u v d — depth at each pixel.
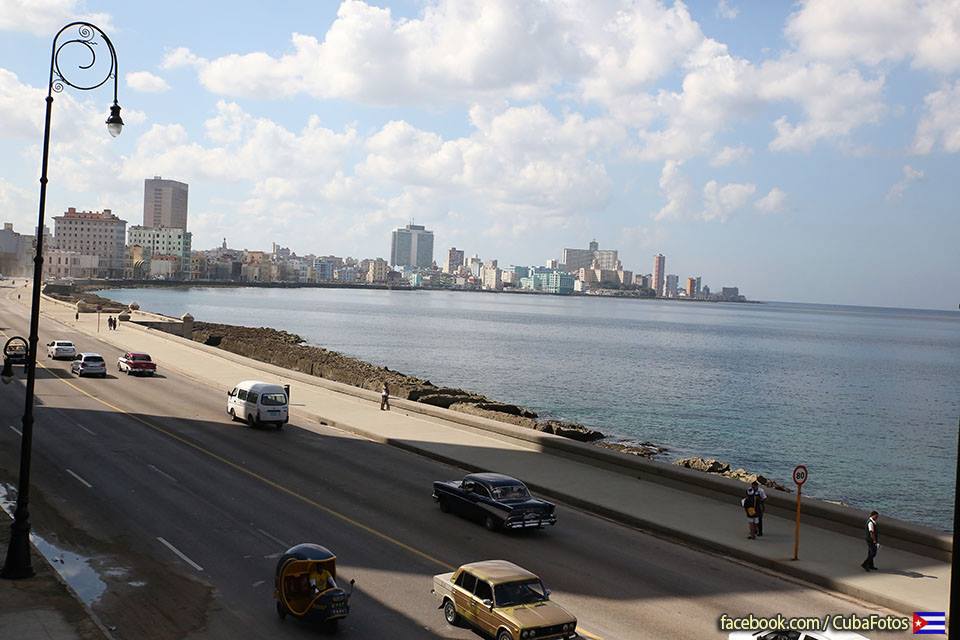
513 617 14.86
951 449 63.88
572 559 20.94
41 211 19.62
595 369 111.75
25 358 57.16
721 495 27.25
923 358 170.12
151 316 110.38
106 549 20.53
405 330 177.25
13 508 23.75
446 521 24.14
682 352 153.62
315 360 84.75
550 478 29.94
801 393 97.25
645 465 30.02
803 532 23.77
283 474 29.55
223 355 69.19
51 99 19.66
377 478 29.61
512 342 155.88
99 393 48.47
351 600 17.62
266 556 20.34
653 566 20.66
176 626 16.03
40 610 16.30
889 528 22.42
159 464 30.25
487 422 38.41
